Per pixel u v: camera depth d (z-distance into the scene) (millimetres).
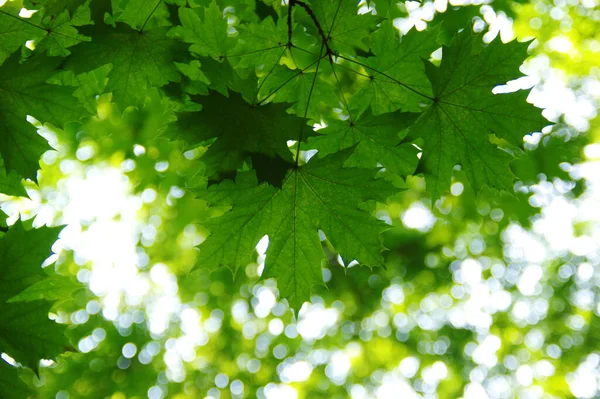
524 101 2682
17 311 2320
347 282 11641
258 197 2658
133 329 11414
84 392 10797
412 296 12172
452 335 13109
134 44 2799
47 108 2646
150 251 10172
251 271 11055
